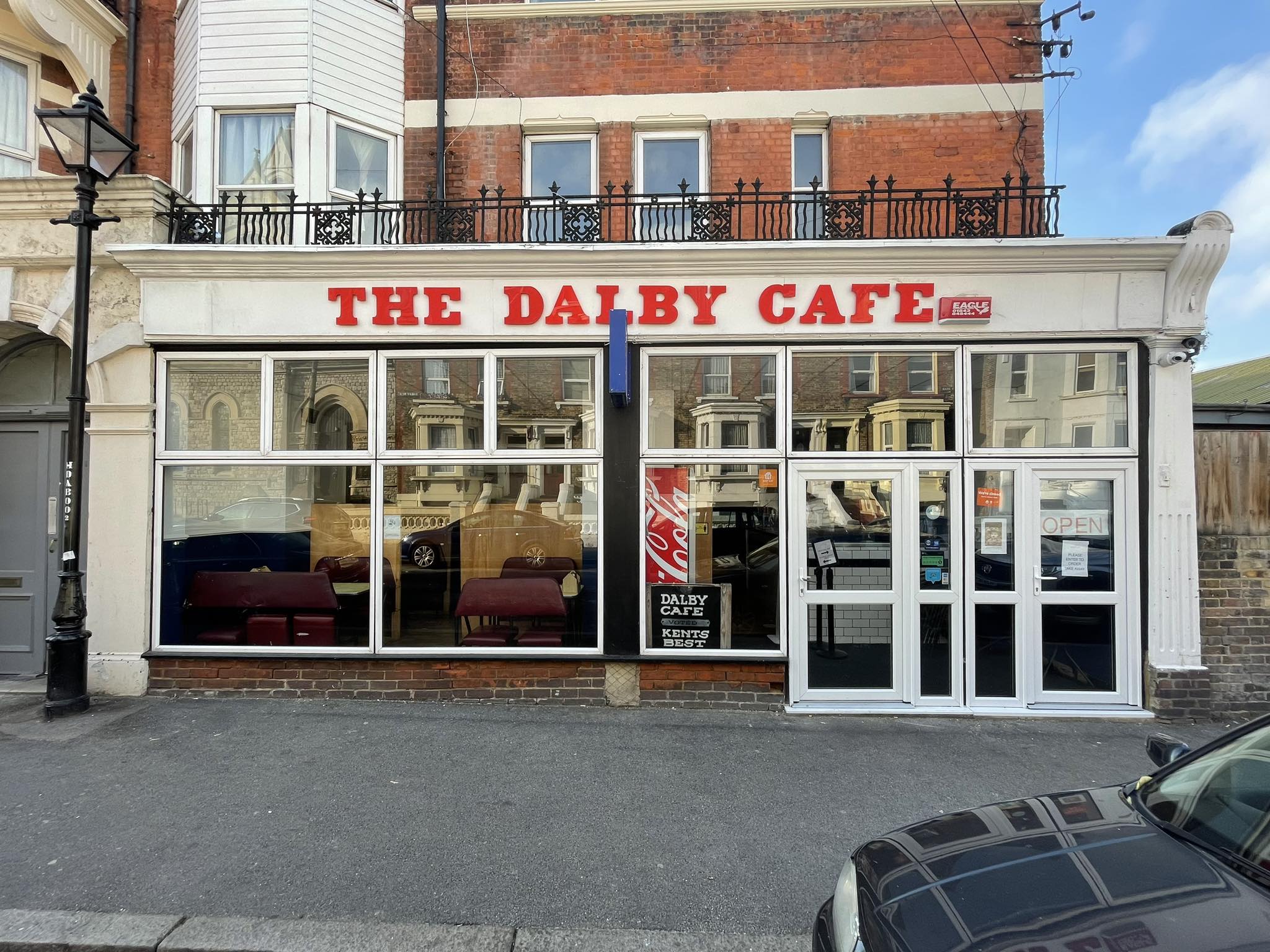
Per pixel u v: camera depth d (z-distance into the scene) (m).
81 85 7.24
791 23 7.17
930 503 5.97
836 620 5.96
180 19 7.41
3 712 5.58
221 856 3.50
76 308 5.59
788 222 6.60
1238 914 1.90
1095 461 5.86
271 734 5.12
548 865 3.45
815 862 3.51
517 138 7.25
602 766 4.64
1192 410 5.76
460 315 6.01
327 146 6.89
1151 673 5.70
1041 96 7.00
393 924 3.00
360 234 6.12
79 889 3.22
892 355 6.03
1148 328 5.72
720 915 3.10
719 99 7.15
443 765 4.62
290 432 6.27
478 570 6.21
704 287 5.93
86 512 6.60
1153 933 1.84
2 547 6.76
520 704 5.92
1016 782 4.47
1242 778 2.47
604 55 7.26
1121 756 4.91
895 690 5.91
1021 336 5.83
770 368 6.08
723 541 6.04
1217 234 5.48
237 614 6.21
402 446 6.25
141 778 4.37
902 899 2.18
